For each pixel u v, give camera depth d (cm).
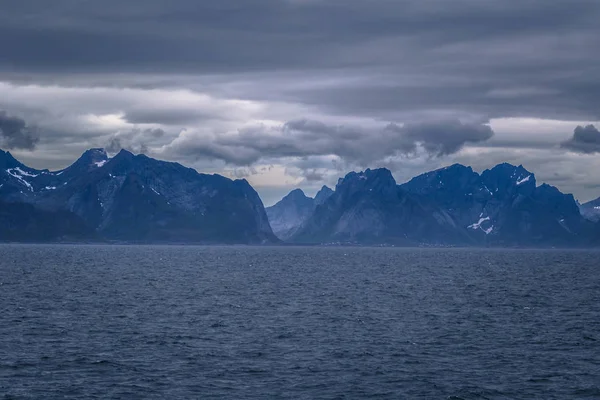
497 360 8162
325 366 7744
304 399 6494
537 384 7081
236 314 11938
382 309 12900
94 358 7956
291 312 12300
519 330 10381
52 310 12088
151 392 6644
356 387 6900
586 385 7050
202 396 6544
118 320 10962
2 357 7894
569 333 10119
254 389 6794
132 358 8006
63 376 7150
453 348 8862
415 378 7262
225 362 7875
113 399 6400
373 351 8594
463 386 6962
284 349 8656
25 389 6656
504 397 6625
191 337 9412
